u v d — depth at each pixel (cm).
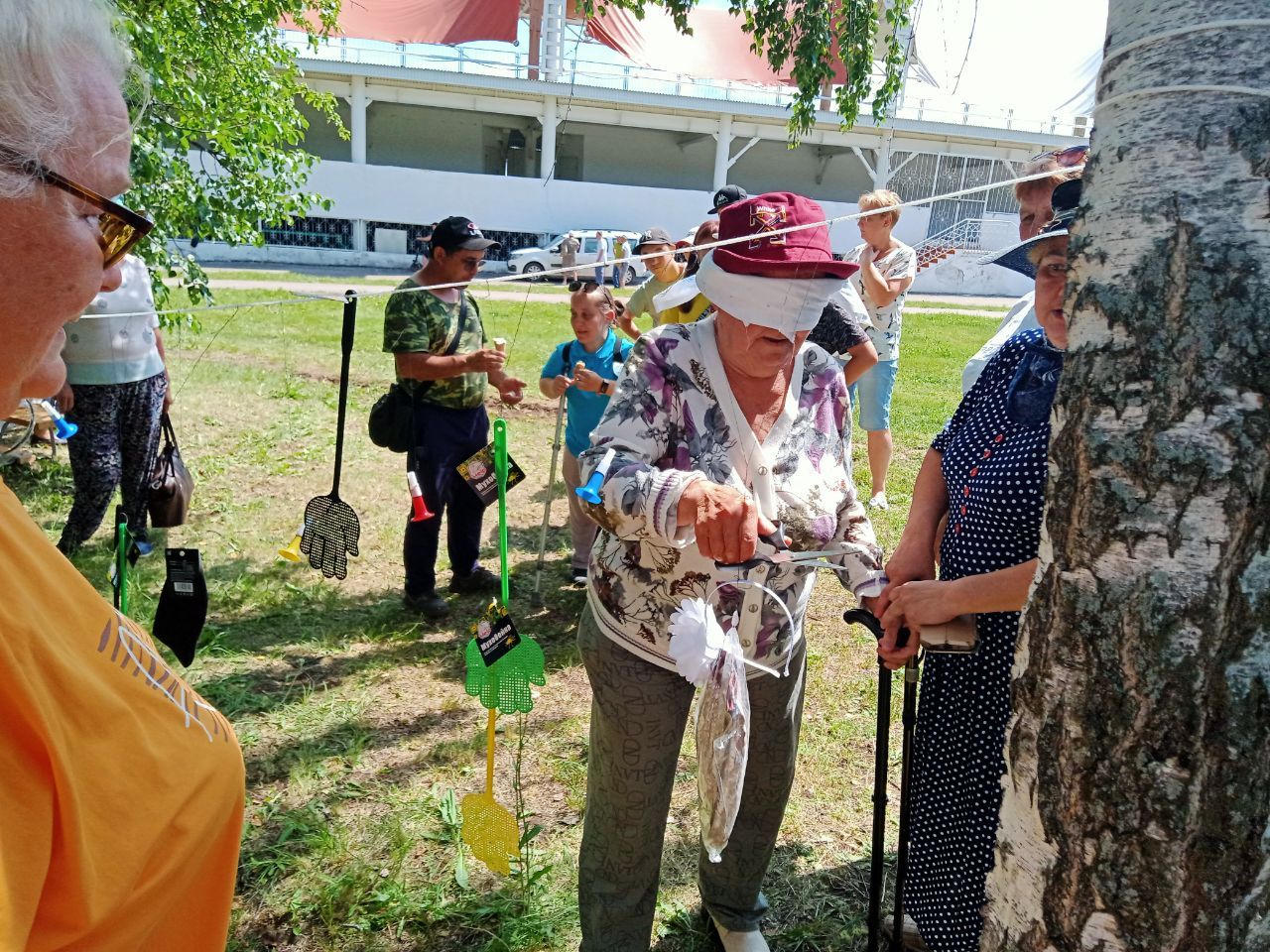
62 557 92
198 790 100
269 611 397
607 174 2744
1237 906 103
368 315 1260
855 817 274
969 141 1966
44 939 81
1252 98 89
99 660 90
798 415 177
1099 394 101
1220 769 99
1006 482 159
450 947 223
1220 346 93
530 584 439
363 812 270
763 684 186
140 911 92
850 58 272
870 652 381
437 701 332
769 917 234
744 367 167
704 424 169
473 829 215
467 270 367
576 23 730
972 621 161
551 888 241
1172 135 93
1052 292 158
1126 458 99
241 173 524
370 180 2269
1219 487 94
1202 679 98
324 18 592
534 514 539
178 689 104
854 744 313
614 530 159
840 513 185
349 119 2509
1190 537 96
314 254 2259
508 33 1555
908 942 213
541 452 658
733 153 2791
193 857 99
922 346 1278
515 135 2623
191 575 236
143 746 92
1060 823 110
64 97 78
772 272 152
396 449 383
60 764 77
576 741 309
